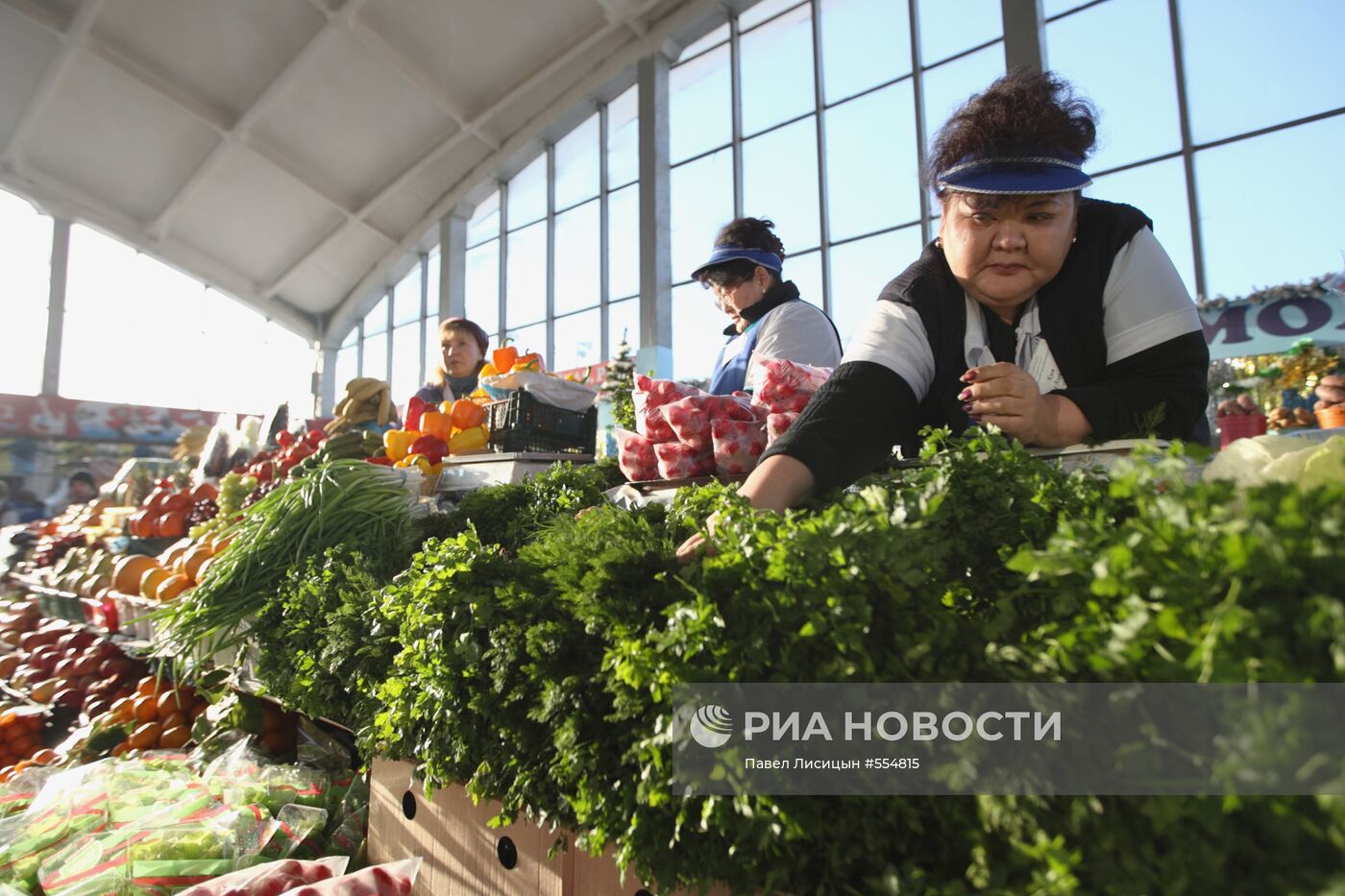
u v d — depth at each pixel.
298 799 1.65
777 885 0.67
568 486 1.58
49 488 12.64
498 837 1.05
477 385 2.81
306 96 12.62
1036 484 0.75
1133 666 0.52
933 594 0.66
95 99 13.12
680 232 11.23
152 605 2.54
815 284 9.73
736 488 0.99
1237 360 4.92
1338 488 0.49
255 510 1.79
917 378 1.11
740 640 0.68
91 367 16.03
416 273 16.75
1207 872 0.47
